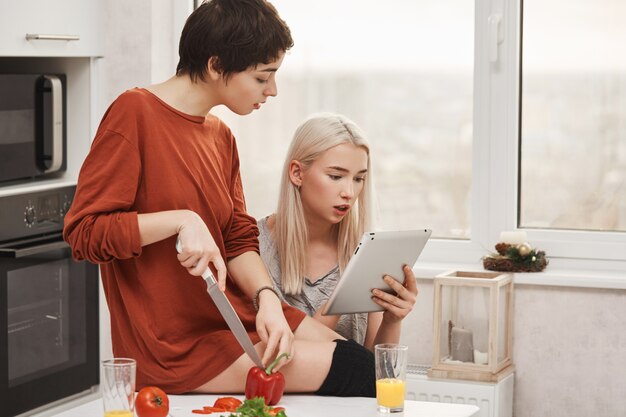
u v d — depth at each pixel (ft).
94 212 6.65
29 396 9.95
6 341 9.62
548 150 10.91
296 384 6.97
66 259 10.36
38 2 10.00
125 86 11.12
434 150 11.31
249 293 7.38
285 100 11.80
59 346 10.36
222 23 6.79
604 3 10.63
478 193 11.03
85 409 6.67
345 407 6.74
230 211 7.33
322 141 8.21
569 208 10.89
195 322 7.11
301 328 7.38
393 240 7.36
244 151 11.99
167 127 6.92
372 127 11.51
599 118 10.75
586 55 10.73
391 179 11.49
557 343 10.48
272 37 6.87
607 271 10.64
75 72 10.93
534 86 10.89
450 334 10.11
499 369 10.13
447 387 9.96
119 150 6.73
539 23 10.82
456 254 11.14
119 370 5.94
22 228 9.88
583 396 10.45
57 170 10.48
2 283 9.53
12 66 11.10
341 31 11.53
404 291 7.70
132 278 7.06
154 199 6.86
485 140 10.96
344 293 7.50
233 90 6.97
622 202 10.74
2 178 9.76
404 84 11.37
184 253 6.50
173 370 7.00
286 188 8.41
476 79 10.96
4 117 9.72
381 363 6.57
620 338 10.31
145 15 11.00
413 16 11.25
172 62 11.44
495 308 9.89
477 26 10.91
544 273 10.46
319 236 8.54
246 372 6.94
